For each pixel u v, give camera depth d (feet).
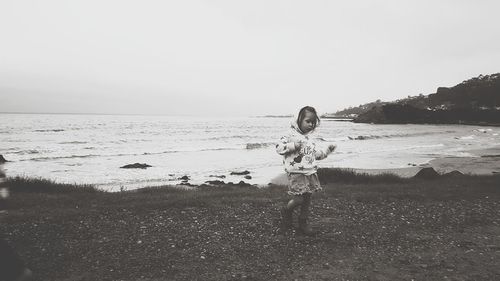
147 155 108.17
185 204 22.65
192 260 13.60
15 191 35.60
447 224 19.52
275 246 15.31
